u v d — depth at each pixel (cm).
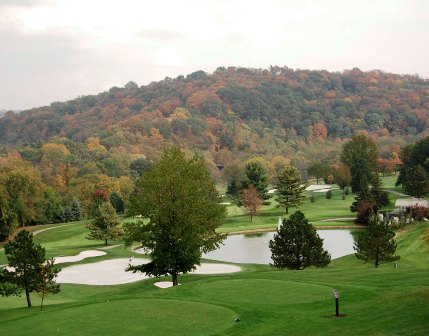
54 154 19575
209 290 3756
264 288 3734
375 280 3928
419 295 2983
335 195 15350
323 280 4038
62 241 9806
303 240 5128
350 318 2742
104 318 2912
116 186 15400
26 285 3834
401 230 8225
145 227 4819
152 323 2817
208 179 5116
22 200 11869
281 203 12588
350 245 8306
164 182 4731
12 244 3825
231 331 2711
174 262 4744
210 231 5034
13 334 2644
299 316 2948
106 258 7138
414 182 12150
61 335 2603
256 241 9112
